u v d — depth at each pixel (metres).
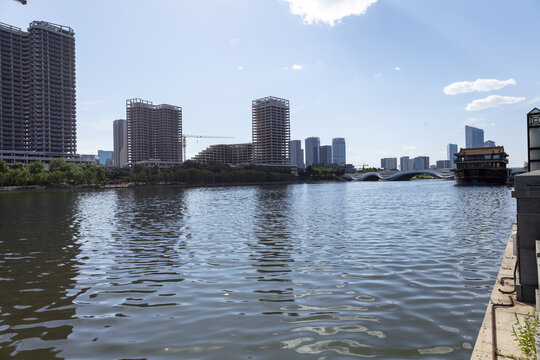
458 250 19.02
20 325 10.20
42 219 40.09
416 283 13.25
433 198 66.88
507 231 24.98
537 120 18.86
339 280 13.91
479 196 67.50
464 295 11.80
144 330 9.71
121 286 13.86
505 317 7.65
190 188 161.88
